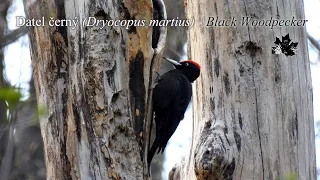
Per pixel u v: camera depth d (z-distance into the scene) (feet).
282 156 35.24
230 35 36.19
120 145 31.89
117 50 32.12
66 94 31.71
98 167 31.19
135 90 33.12
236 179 34.42
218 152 33.58
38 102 32.58
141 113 33.27
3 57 51.39
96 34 31.55
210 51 36.78
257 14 36.19
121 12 32.42
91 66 31.37
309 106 36.78
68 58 31.73
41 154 69.51
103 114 31.35
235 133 35.01
